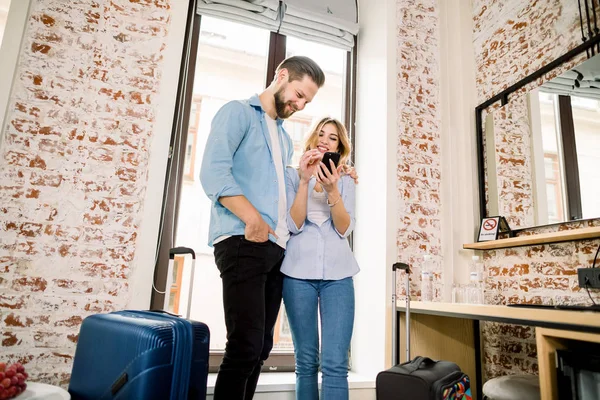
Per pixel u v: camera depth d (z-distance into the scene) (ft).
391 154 7.61
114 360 3.55
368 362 7.23
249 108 4.61
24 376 3.57
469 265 7.60
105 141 5.98
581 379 3.69
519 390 4.65
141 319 3.76
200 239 8.52
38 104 5.72
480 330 7.22
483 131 7.90
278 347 7.41
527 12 7.17
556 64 6.37
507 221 7.03
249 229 3.84
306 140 5.62
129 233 5.90
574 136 5.97
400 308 6.25
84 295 5.55
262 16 8.02
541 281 6.33
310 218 5.01
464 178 7.91
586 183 5.72
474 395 6.81
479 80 8.22
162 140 6.25
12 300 5.23
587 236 5.48
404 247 7.39
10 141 5.51
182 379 3.41
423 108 8.15
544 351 3.94
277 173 4.82
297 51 9.07
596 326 3.38
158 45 6.50
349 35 8.83
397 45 8.21
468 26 8.59
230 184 3.96
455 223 7.72
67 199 5.67
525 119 6.89
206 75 8.82
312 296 4.67
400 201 7.55
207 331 3.83
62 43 5.98
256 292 4.00
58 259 5.51
